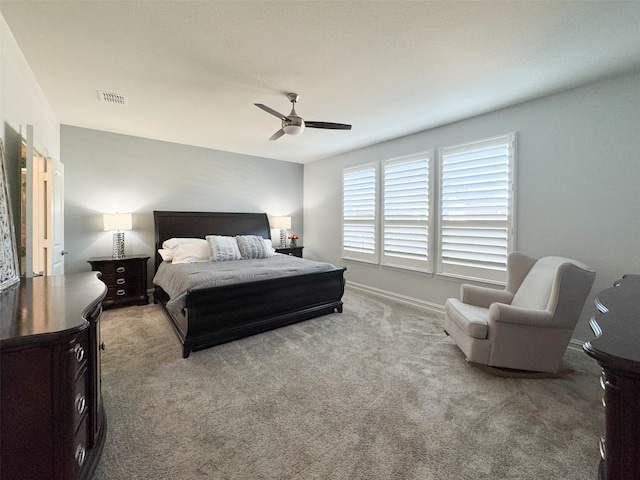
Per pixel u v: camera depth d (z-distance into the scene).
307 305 3.46
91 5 1.69
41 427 0.99
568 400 1.96
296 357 2.56
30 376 0.98
